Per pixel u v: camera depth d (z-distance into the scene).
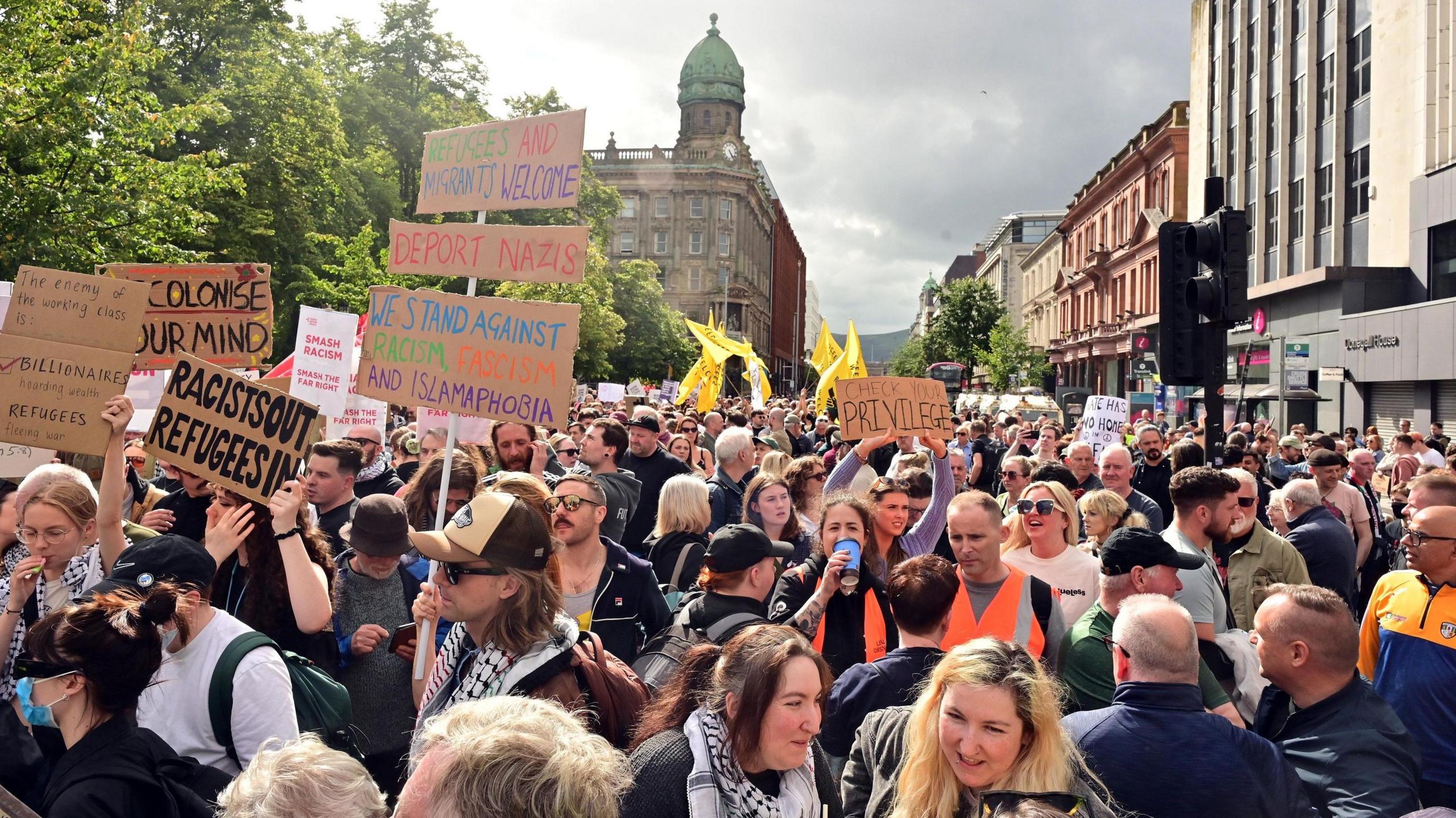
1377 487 13.63
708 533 7.11
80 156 15.54
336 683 3.50
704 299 98.31
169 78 25.67
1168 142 52.28
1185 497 5.11
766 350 121.69
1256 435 13.62
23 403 4.30
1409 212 28.03
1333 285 31.05
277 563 3.86
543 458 7.58
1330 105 32.81
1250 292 37.09
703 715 2.68
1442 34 26.64
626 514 6.88
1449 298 24.80
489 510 3.08
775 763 2.59
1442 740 3.88
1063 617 4.67
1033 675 2.70
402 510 4.37
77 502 3.78
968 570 4.50
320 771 2.08
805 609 4.20
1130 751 2.97
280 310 27.25
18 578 3.68
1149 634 3.08
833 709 3.75
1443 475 5.04
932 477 7.00
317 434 3.99
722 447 7.98
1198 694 3.06
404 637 4.02
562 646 3.11
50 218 15.34
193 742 3.01
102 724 2.61
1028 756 2.66
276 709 3.03
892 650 4.43
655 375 66.19
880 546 5.39
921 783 2.77
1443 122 26.58
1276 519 6.88
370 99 37.09
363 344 5.06
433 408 4.88
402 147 38.94
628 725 3.16
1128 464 7.79
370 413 9.16
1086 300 70.06
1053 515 5.18
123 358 4.38
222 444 3.93
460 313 4.89
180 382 3.97
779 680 2.57
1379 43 29.59
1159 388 30.06
